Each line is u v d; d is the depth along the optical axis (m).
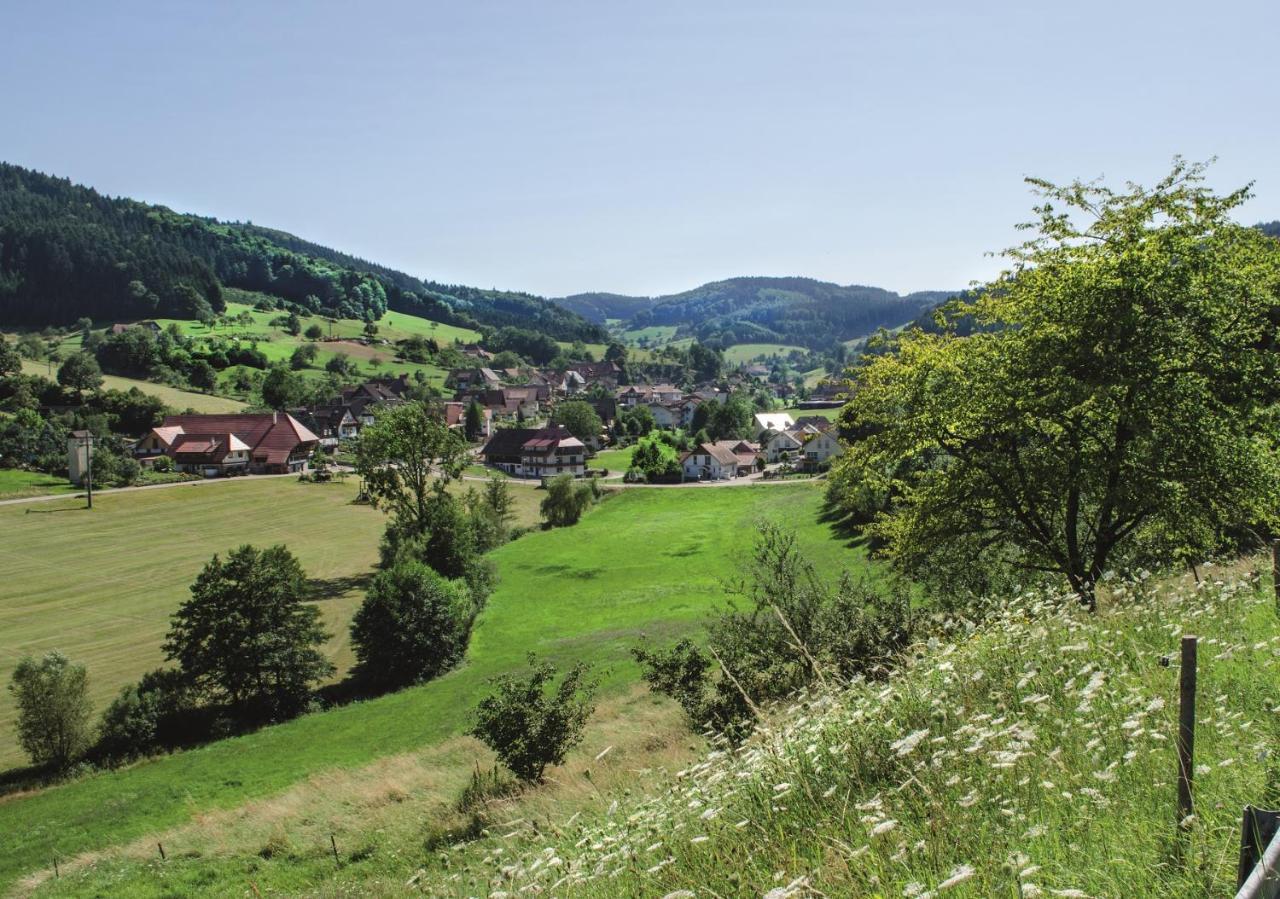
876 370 24.50
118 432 130.50
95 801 30.27
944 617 13.56
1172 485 18.55
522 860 7.65
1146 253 18.34
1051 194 20.50
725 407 157.75
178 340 194.38
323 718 38.81
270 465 118.75
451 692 39.28
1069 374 19.45
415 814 22.84
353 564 69.31
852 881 4.40
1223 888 3.62
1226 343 18.69
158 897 20.91
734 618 19.03
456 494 103.94
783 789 6.12
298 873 20.31
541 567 66.94
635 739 23.09
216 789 30.34
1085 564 20.55
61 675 34.09
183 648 39.88
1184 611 9.34
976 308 22.66
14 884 23.72
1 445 103.50
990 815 4.92
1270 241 19.28
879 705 7.24
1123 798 4.75
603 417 175.75
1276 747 4.89
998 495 22.20
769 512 82.31
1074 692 6.26
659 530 79.19
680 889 5.07
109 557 70.06
